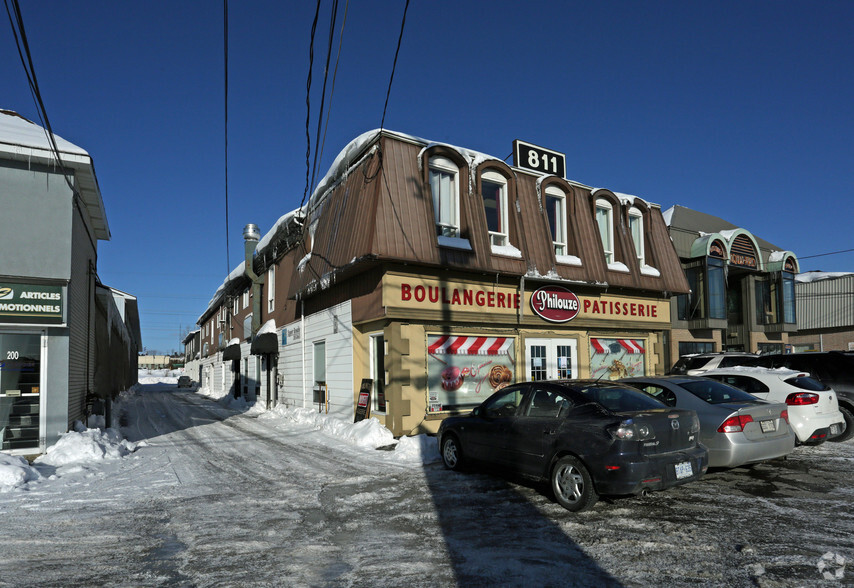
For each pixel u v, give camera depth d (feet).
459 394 41.68
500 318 43.73
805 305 115.85
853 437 35.01
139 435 45.65
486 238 42.63
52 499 23.88
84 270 45.19
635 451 19.51
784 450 25.32
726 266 76.95
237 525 19.81
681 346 73.31
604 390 23.13
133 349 173.78
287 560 16.16
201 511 21.76
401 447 33.81
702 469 21.22
